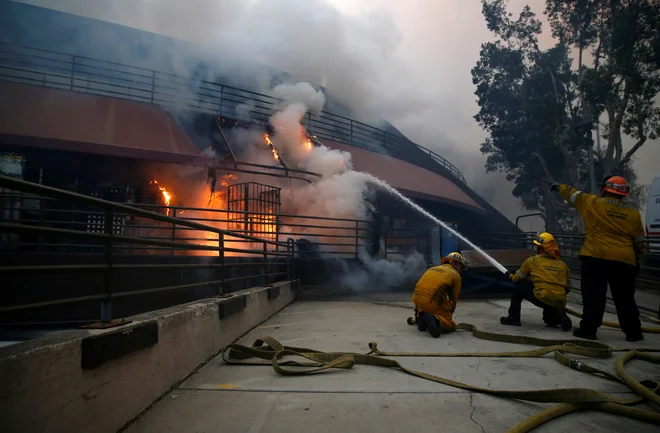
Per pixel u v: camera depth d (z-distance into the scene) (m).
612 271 4.96
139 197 14.30
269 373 3.81
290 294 9.55
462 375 3.69
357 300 10.05
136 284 8.77
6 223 1.89
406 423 2.65
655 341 4.99
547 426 2.56
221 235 5.52
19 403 1.81
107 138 12.60
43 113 12.35
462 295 10.39
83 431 2.24
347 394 3.20
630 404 2.88
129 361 2.74
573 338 5.20
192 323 3.91
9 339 7.76
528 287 6.01
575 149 28.84
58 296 8.16
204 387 3.42
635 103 27.23
